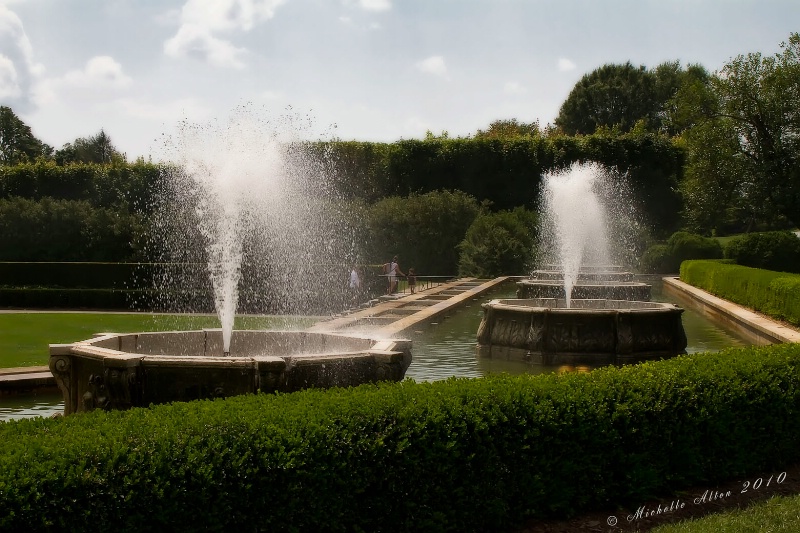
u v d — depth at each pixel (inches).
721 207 1332.4
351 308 871.7
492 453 186.1
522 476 192.5
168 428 158.4
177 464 148.0
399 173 1681.8
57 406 358.9
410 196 1438.2
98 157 3203.7
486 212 1478.8
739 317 698.8
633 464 212.7
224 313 566.6
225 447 154.8
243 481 152.8
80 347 264.7
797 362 266.5
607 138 1707.7
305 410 175.6
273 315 848.3
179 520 145.9
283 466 156.2
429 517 177.2
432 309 717.3
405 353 271.6
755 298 748.0
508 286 1165.7
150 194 1443.2
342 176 1649.9
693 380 234.1
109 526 138.3
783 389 254.1
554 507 197.5
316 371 243.0
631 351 444.5
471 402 190.2
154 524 143.4
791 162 1270.9
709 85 1347.2
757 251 1251.2
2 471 134.3
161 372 242.2
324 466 161.2
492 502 185.9
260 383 237.6
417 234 1374.3
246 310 893.2
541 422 195.5
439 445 177.3
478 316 735.7
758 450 242.8
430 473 176.9
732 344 570.6
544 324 455.5
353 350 305.1
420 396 191.5
